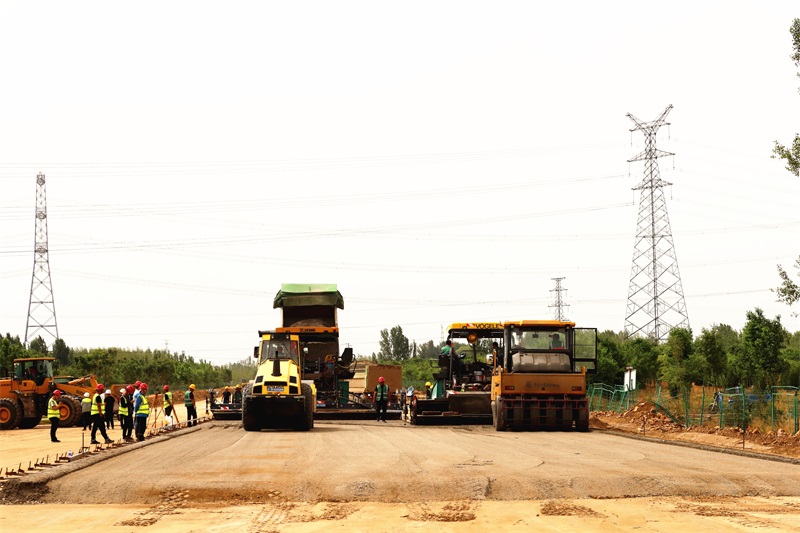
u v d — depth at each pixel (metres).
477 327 38.31
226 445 25.52
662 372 60.50
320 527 13.73
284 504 15.80
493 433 31.45
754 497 16.64
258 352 34.28
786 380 47.91
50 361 44.31
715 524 13.87
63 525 14.16
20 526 14.12
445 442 26.38
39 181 82.81
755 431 30.39
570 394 32.47
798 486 17.44
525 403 32.41
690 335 60.62
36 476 17.56
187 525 14.01
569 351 32.94
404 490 16.67
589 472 18.48
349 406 43.38
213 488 16.77
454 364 39.47
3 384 42.59
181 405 77.12
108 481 17.42
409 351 139.38
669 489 17.02
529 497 16.45
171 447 25.12
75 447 30.64
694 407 41.75
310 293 42.66
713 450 23.70
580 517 14.48
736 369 53.00
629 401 48.00
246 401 32.38
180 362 104.88
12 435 38.00
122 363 94.94
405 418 43.34
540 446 25.05
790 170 28.88
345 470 18.72
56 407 33.12
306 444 25.56
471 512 14.95
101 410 30.48
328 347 42.59
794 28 29.05
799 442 26.48
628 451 23.55
